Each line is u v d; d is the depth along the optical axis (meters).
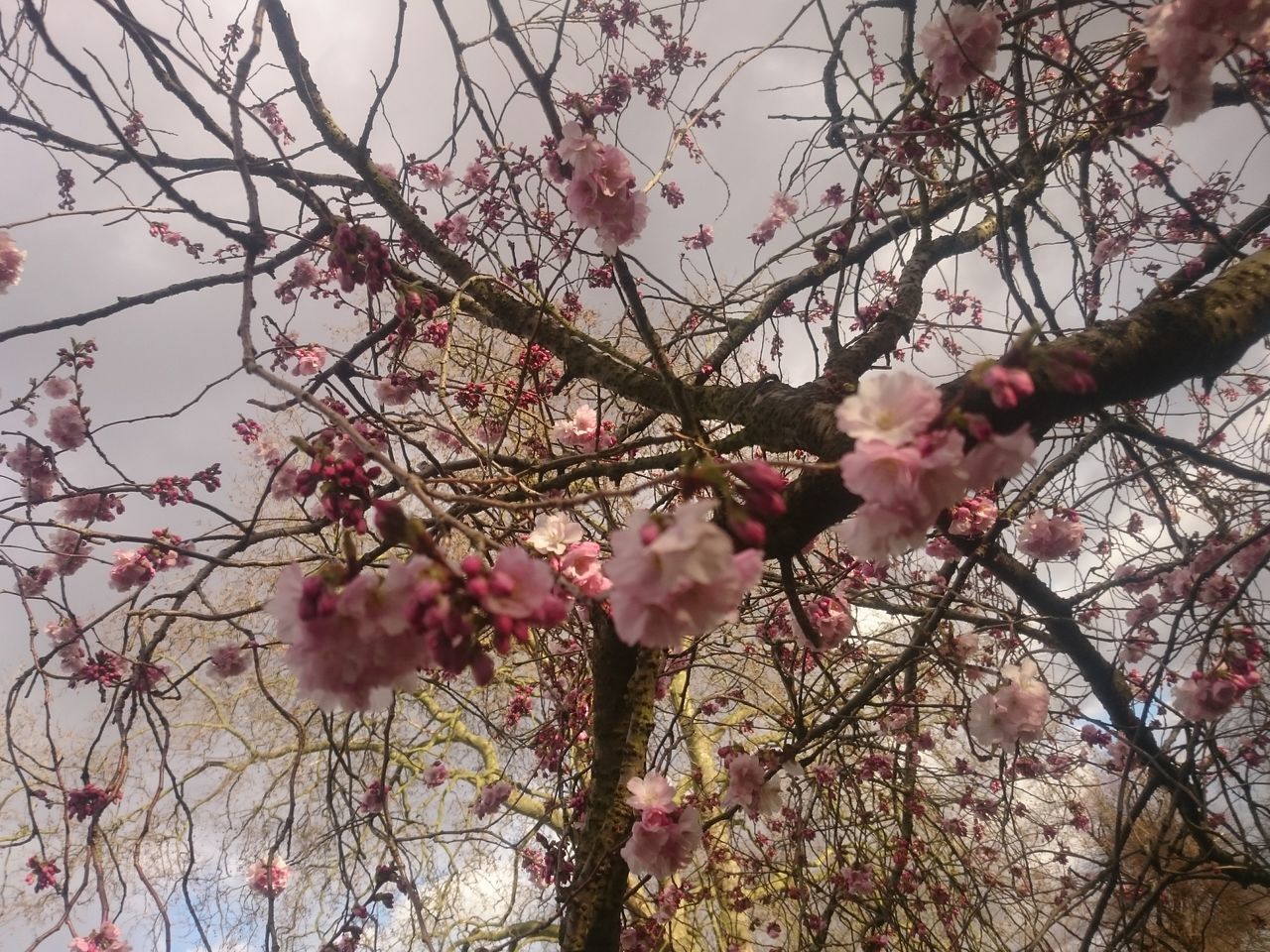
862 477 1.14
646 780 2.21
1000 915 4.39
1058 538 3.03
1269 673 2.79
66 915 2.05
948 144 2.94
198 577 2.59
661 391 2.84
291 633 1.18
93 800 2.25
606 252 1.95
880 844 3.63
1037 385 1.46
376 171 3.03
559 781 3.02
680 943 3.73
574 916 2.35
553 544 1.82
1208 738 2.44
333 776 2.53
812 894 3.62
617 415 4.48
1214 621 2.31
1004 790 3.05
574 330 2.77
